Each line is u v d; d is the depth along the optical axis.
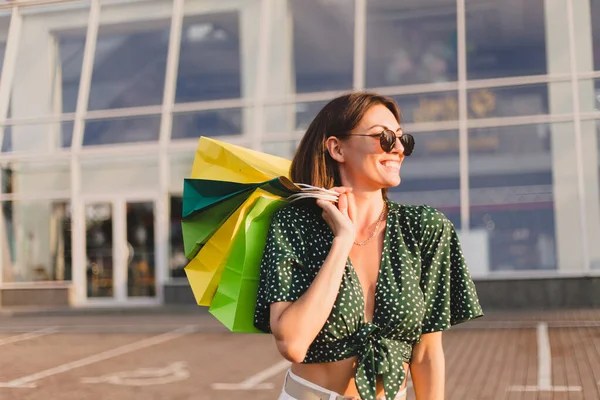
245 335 12.65
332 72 17.50
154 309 17.05
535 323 12.81
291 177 2.44
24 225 18.69
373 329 2.19
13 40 18.98
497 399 7.11
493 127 16.47
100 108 18.59
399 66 17.11
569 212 16.03
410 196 20.73
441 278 2.32
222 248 2.33
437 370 2.32
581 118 16.11
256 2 18.14
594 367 8.61
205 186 2.33
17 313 16.75
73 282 18.48
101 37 18.77
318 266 2.23
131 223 18.36
